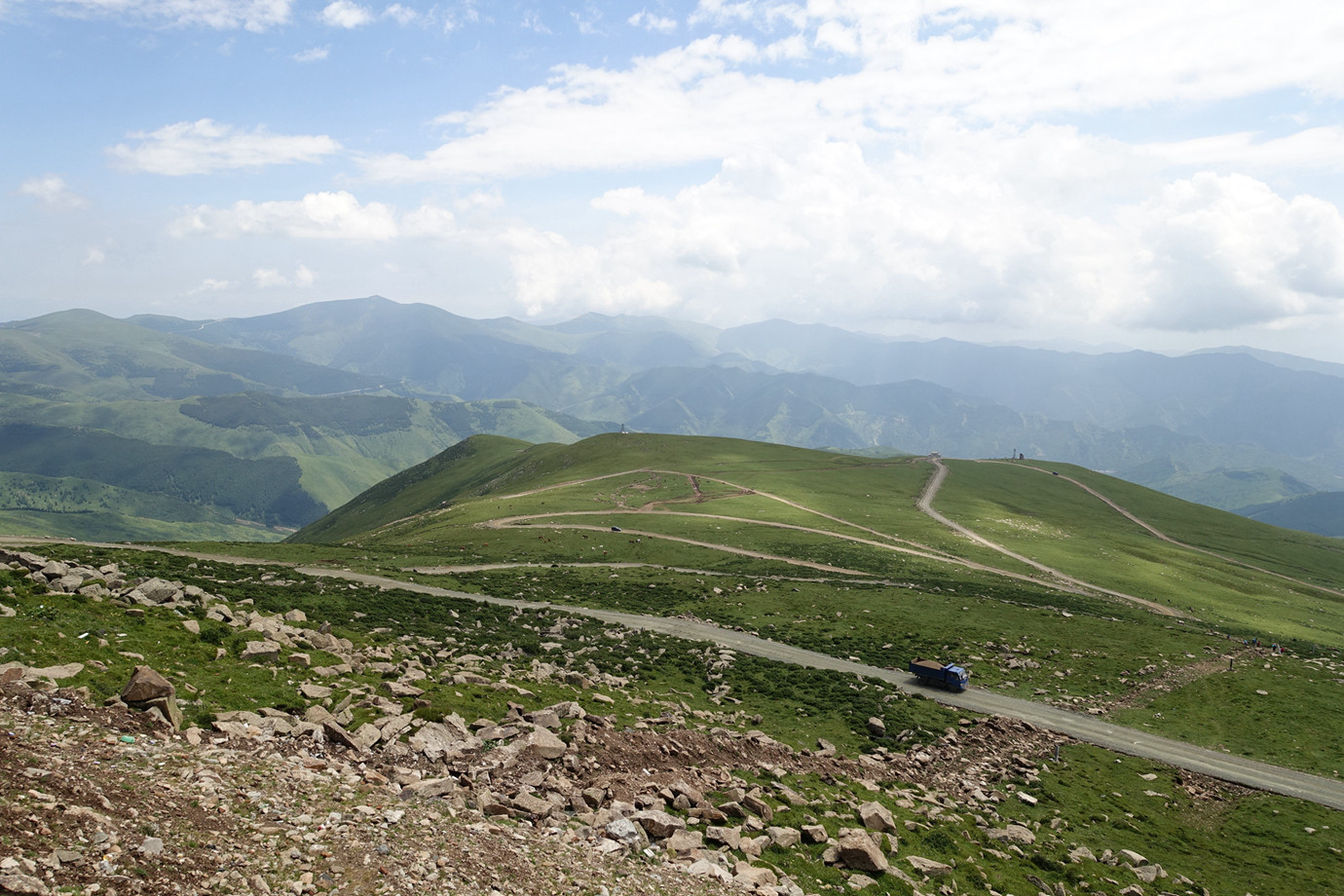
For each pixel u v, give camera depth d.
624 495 178.00
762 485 190.75
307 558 97.31
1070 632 80.31
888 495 188.12
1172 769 49.84
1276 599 128.62
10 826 13.12
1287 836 40.88
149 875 13.52
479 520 146.62
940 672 63.38
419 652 45.22
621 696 43.34
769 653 69.56
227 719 23.97
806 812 29.44
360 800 20.09
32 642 25.34
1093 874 31.89
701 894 19.55
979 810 38.25
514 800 22.88
